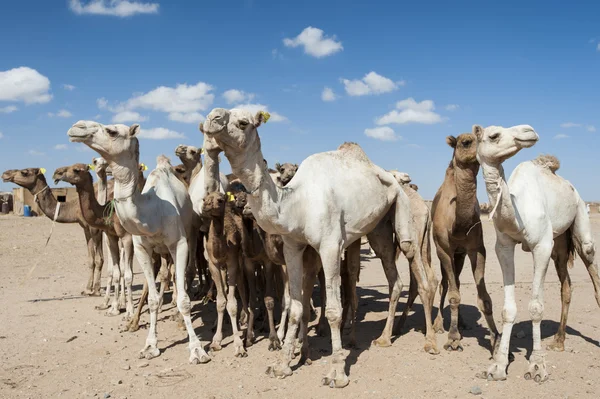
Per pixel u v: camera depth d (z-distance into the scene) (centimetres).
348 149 732
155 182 785
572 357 699
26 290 1262
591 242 730
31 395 603
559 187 688
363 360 701
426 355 715
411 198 848
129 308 930
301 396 587
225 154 596
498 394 576
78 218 1180
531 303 627
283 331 783
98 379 652
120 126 682
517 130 555
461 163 639
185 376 657
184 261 759
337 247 645
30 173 1163
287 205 624
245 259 794
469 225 664
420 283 754
